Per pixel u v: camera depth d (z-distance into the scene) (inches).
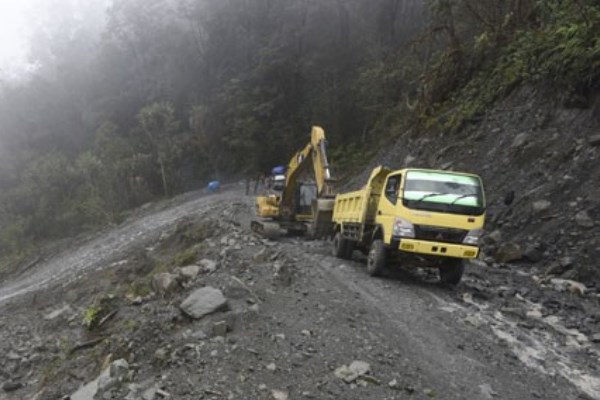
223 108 2768.2
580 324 370.6
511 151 712.4
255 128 2564.0
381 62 2096.5
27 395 462.6
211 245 690.8
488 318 377.1
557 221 556.1
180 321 345.7
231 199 1795.0
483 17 1027.3
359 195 564.4
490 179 705.0
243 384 259.3
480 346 322.7
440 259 466.3
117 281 870.4
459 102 957.8
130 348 340.8
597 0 725.9
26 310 875.4
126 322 465.1
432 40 1243.8
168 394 255.0
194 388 257.4
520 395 265.7
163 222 1547.7
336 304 377.7
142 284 566.6
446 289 459.5
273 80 2714.1
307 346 300.5
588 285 468.4
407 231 446.3
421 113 1037.8
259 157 2527.1
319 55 2652.6
